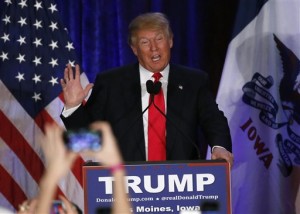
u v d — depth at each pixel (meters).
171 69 10.23
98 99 10.14
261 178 13.84
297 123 13.68
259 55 13.70
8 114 12.79
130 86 10.06
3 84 12.80
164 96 10.01
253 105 13.65
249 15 13.76
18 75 12.88
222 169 7.21
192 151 9.79
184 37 13.87
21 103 12.87
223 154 8.94
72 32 13.55
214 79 13.88
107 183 7.19
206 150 13.70
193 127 9.85
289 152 13.73
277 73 13.70
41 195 3.47
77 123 9.07
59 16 13.27
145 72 10.16
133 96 9.96
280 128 13.73
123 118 9.84
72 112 9.09
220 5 13.87
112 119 9.91
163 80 10.11
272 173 13.78
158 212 7.21
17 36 13.01
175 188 7.21
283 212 13.89
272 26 13.76
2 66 12.84
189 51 13.88
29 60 12.98
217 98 13.63
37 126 12.88
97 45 13.54
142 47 9.92
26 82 12.91
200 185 7.21
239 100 13.63
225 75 13.65
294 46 13.68
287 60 13.66
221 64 13.89
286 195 13.87
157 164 7.20
